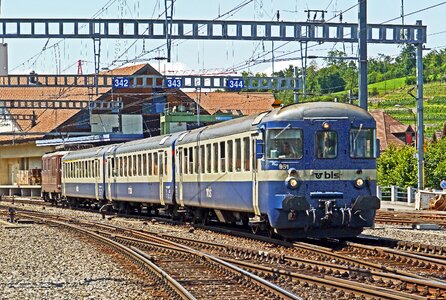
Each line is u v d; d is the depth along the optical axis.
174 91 136.75
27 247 41.38
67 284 27.92
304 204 36.72
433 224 50.31
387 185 105.31
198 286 26.33
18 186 143.12
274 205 37.25
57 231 51.94
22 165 150.25
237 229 47.47
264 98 156.38
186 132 53.78
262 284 25.06
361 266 29.69
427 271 28.28
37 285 27.80
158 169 58.06
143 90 135.62
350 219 37.09
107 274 30.30
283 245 38.06
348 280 25.52
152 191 59.78
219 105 157.25
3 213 74.12
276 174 37.28
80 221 60.53
